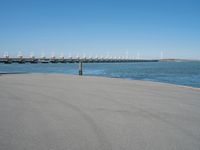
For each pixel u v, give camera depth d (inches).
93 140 202.2
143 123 259.3
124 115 295.9
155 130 233.5
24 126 241.9
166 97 454.3
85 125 248.1
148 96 463.2
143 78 1411.2
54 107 342.0
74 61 6274.6
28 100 400.8
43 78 892.6
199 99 433.1
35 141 198.1
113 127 242.4
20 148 182.4
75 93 490.6
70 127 240.2
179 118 284.5
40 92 502.0
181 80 1289.4
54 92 503.5
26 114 295.6
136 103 382.9
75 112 309.6
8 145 188.4
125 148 184.7
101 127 241.8
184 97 456.8
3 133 218.5
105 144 193.0
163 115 299.1
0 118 274.1
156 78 1419.8
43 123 254.1
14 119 269.6
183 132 228.2
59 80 810.8
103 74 1763.0
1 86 611.2
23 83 692.7
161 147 187.9
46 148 182.9
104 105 361.4
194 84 1076.5
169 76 1605.6
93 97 439.2
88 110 323.3
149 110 328.5
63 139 203.9
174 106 361.1
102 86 633.0
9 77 930.1
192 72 2160.4
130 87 620.4
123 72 2111.2
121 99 421.1
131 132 225.9
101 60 7391.7
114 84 694.5
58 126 243.3
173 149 184.2
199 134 222.7
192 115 300.8
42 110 320.5
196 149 185.0
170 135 218.4
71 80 815.7
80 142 197.0
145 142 198.5
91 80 824.3
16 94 470.9
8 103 371.2
